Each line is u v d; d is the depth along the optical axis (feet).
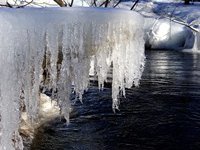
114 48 8.97
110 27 8.59
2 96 6.66
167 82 35.55
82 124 23.45
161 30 66.13
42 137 20.61
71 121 23.85
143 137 21.71
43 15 7.20
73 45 7.91
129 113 25.95
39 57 7.16
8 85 6.61
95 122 23.99
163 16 55.98
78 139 21.09
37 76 7.39
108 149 20.03
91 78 33.83
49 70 8.07
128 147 20.31
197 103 28.53
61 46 7.76
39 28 6.97
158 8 71.56
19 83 6.98
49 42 7.34
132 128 23.02
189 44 63.52
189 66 44.32
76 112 25.75
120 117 25.09
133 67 10.09
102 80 10.38
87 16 8.08
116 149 20.06
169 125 23.61
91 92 30.76
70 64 8.30
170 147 20.36
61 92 9.21
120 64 9.54
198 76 38.14
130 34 9.22
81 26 7.91
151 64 45.73
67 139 20.99
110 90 31.45
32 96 7.91
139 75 10.46
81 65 8.56
